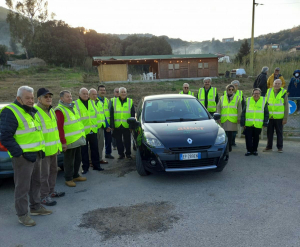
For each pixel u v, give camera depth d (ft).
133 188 15.05
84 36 217.97
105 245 9.71
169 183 15.53
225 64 115.75
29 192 12.12
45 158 12.91
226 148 15.74
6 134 10.35
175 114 18.72
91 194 14.43
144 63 110.83
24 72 133.80
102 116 19.43
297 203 12.41
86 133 17.72
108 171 18.26
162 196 13.79
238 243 9.53
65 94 15.10
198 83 89.97
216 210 12.04
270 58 94.63
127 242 9.84
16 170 11.01
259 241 9.61
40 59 177.06
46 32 178.29
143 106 19.93
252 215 11.46
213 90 24.11
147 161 15.55
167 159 14.89
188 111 19.04
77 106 17.48
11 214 12.50
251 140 20.21
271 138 21.29
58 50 176.86
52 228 11.07
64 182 16.48
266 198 13.04
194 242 9.68
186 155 14.84
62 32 181.98
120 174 17.54
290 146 22.91
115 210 12.44
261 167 17.66
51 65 172.55
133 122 18.13
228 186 14.71
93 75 145.28
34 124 11.21
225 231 10.32
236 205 12.44
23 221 11.32
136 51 208.85
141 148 16.07
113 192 14.58
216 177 16.15
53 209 12.81
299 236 9.84
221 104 21.66
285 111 20.58
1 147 14.52
